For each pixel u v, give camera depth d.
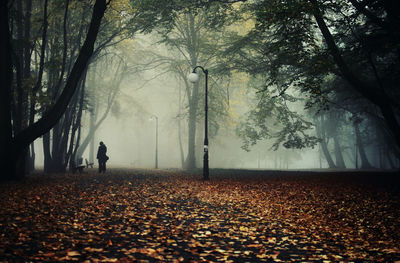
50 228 6.71
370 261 5.50
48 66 19.02
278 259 5.36
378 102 17.61
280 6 15.18
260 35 25.50
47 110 19.69
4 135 15.43
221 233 6.98
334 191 13.98
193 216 8.66
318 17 16.16
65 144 25.69
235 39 26.61
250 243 6.37
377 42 17.77
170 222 7.82
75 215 8.09
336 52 17.28
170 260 5.05
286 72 28.19
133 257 5.01
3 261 4.68
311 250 6.02
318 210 10.20
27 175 21.23
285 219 8.85
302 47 16.08
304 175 22.56
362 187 14.99
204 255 5.35
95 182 16.11
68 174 22.48
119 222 7.64
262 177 21.19
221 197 12.32
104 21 23.59
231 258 5.38
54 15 20.38
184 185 15.95
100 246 5.64
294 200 11.95
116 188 13.82
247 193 13.50
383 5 16.34
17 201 9.62
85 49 16.05
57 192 11.99
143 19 24.02
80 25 24.03
